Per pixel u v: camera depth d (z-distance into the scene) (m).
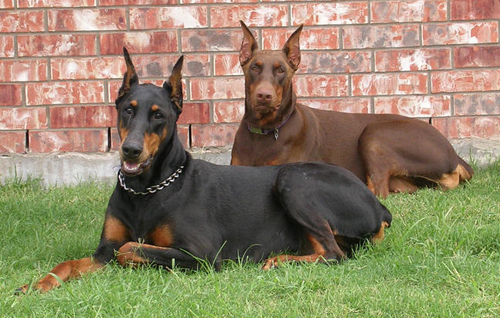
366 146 7.64
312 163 5.57
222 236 5.25
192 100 8.65
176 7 8.54
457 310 4.06
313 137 7.54
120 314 4.01
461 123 8.75
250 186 5.44
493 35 8.66
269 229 5.41
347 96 8.69
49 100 8.59
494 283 4.39
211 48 8.59
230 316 4.01
